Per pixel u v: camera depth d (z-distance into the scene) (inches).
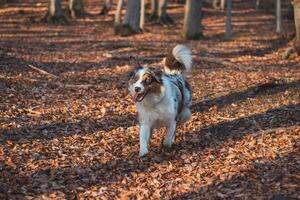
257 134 368.2
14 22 1414.9
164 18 1499.8
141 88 301.7
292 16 1727.4
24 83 544.7
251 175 284.2
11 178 291.1
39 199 267.3
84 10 1756.9
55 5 1441.9
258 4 2134.6
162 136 377.4
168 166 314.7
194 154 334.3
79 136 382.3
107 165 320.8
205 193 268.2
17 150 341.4
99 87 562.3
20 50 804.6
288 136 355.6
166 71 368.5
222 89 543.5
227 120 419.8
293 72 671.1
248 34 1279.5
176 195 270.5
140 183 290.2
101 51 866.1
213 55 845.8
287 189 259.3
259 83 555.8
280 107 445.1
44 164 318.7
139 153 334.3
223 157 326.0
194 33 1160.2
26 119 420.2
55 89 537.6
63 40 1047.6
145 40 1085.8
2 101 464.4
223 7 2100.1
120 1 1199.6
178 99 341.1
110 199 271.0
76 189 281.7
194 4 1159.0
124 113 454.9
